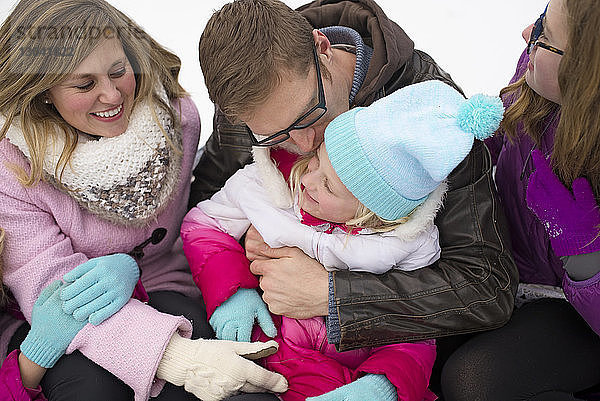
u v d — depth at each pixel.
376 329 1.27
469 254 1.32
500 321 1.29
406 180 1.19
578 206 1.21
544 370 1.27
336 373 1.31
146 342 1.25
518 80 1.38
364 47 1.40
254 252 1.42
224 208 1.50
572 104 1.11
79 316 1.26
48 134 1.31
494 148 1.53
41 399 1.29
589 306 1.21
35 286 1.32
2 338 1.44
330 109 1.26
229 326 1.34
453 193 1.33
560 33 1.11
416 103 1.20
